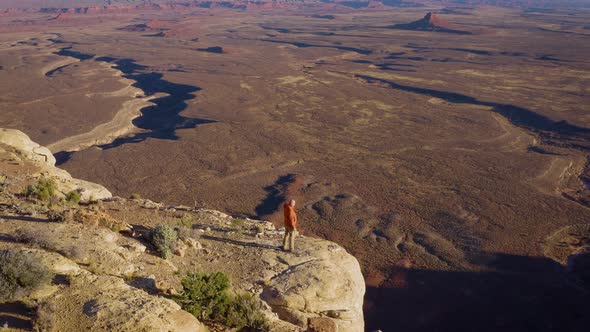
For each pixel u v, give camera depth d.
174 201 51.09
